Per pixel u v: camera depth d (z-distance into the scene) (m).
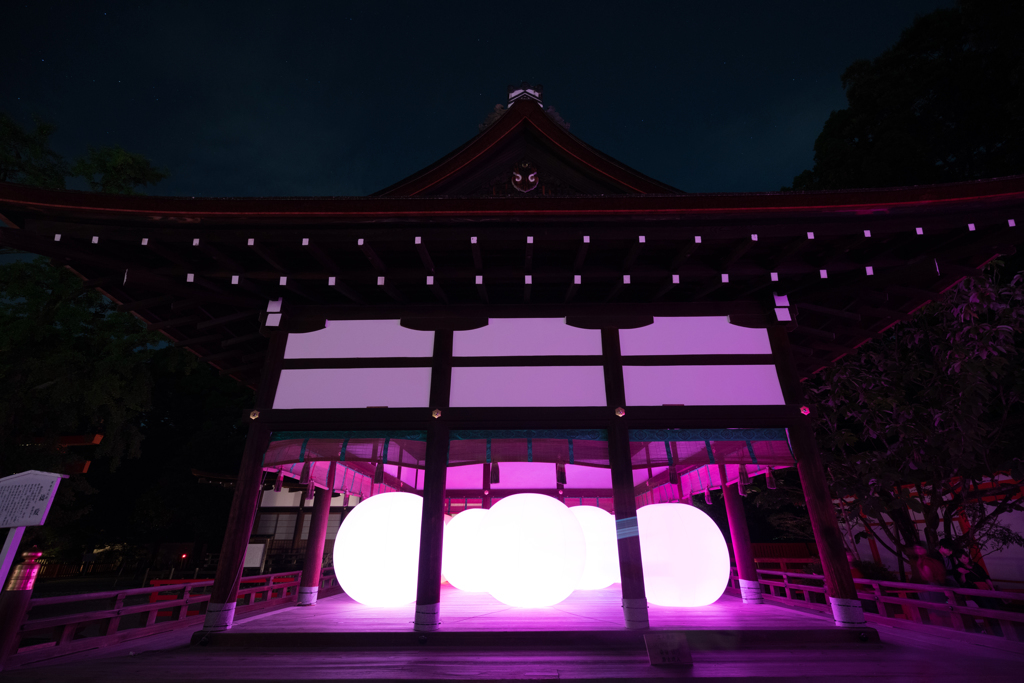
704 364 6.37
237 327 7.45
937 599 7.89
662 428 6.08
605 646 5.14
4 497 5.00
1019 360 8.29
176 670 4.36
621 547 5.58
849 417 9.82
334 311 6.67
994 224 5.56
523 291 6.84
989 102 11.66
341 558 7.59
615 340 6.47
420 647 5.16
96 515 22.50
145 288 6.42
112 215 5.40
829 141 14.20
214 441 22.31
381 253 6.15
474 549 8.95
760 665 4.47
